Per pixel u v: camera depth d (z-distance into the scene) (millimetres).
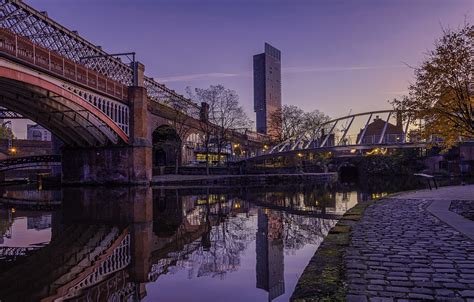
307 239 12375
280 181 50812
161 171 54781
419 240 8211
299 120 77438
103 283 7895
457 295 4746
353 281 5359
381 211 13477
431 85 16016
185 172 55969
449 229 9570
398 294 4797
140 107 43875
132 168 43188
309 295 4762
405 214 12523
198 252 10609
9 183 55312
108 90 39750
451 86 15156
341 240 8258
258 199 27438
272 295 6992
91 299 6984
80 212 19844
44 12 32281
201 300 6816
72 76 33594
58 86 31500
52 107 35125
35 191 37156
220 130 62969
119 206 22547
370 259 6590
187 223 15859
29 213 19688
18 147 87875
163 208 21469
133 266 9172
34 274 8562
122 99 42406
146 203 24297
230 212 19562
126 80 45938
